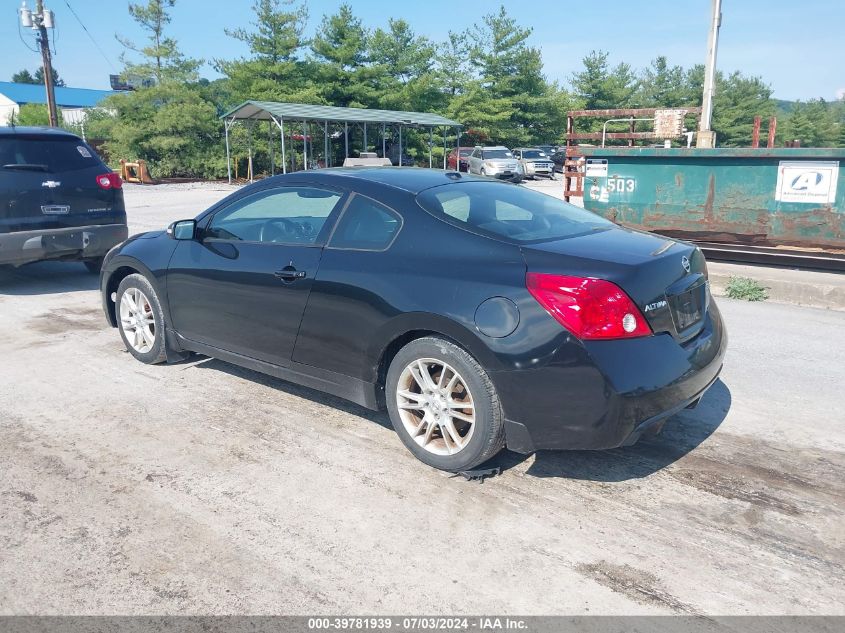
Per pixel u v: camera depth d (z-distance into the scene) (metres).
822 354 5.45
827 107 91.62
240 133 34.38
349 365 3.74
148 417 4.21
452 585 2.64
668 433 3.98
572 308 2.97
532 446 3.16
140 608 2.51
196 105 33.12
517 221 3.62
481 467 3.52
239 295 4.21
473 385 3.23
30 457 3.68
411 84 39.84
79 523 3.06
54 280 8.59
